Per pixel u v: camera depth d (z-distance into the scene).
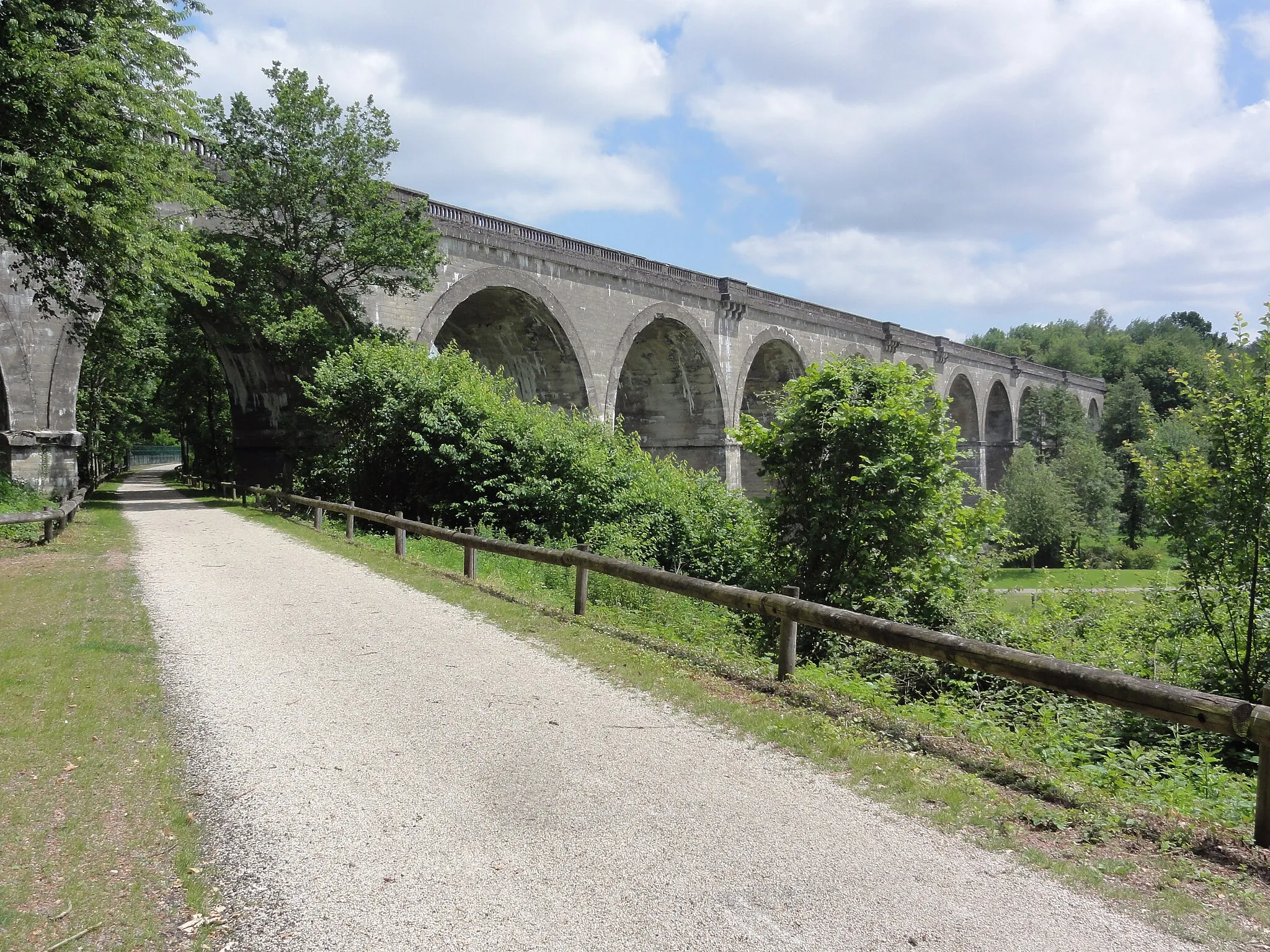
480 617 8.98
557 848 3.90
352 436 21.44
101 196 12.36
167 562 12.93
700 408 40.56
